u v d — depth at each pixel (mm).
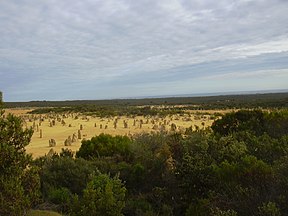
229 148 11859
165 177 12422
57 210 9992
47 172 12312
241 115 16891
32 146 22812
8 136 7559
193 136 13320
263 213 7512
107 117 48562
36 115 54562
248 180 9195
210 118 42344
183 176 11297
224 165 9953
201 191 10680
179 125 34625
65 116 50469
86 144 16562
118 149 15703
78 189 12016
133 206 10820
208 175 10531
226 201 8734
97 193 9508
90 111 62469
